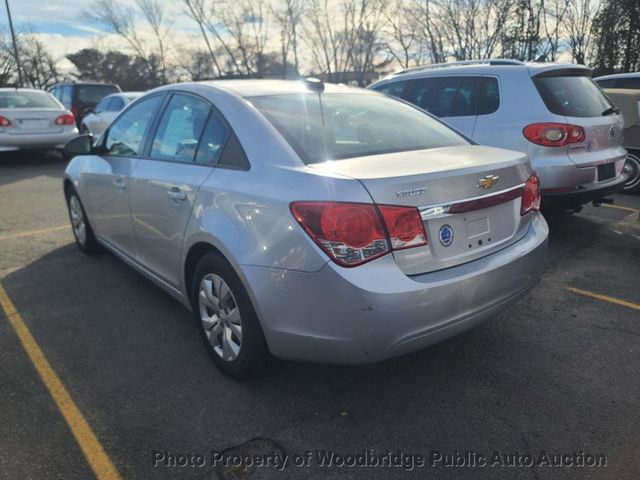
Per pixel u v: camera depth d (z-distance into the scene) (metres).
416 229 2.24
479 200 2.46
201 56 33.94
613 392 2.68
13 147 10.36
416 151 2.75
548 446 2.31
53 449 2.32
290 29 31.17
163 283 3.41
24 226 6.04
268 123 2.69
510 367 2.93
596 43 25.72
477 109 5.30
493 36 26.98
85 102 15.87
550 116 4.73
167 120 3.42
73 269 4.57
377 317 2.15
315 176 2.28
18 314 3.67
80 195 4.58
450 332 2.39
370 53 30.03
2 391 2.75
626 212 6.31
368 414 2.54
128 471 2.19
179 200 2.96
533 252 2.75
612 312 3.60
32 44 38.56
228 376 2.85
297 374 2.87
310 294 2.23
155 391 2.74
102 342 3.27
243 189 2.53
